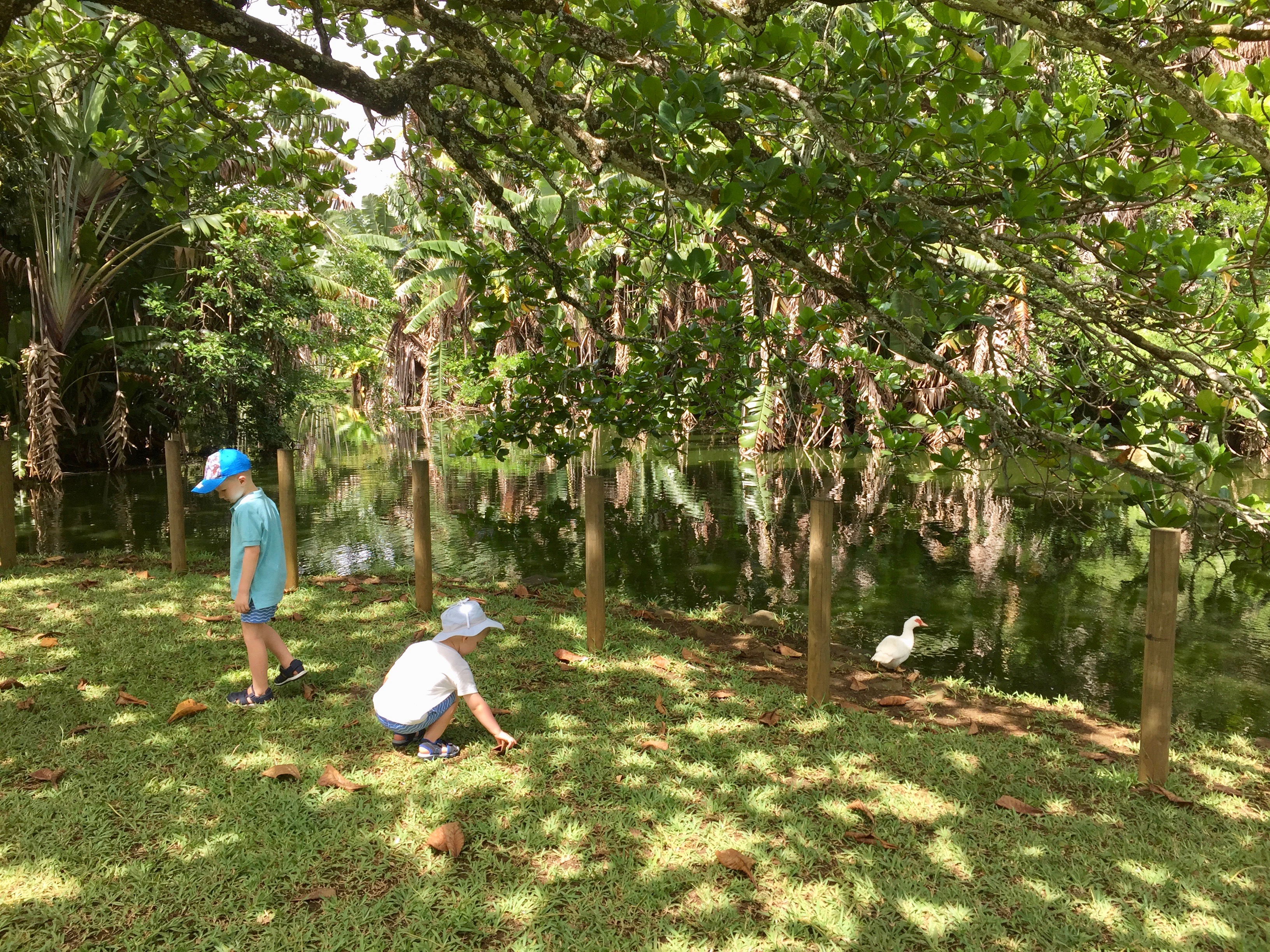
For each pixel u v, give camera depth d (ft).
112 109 44.78
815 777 12.62
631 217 20.85
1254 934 9.12
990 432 12.90
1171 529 12.14
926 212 11.49
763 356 23.40
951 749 13.82
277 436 64.13
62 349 51.34
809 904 9.43
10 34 20.10
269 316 56.39
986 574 28.02
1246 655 20.39
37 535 33.17
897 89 11.01
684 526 35.78
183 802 11.28
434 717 12.76
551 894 9.48
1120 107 12.68
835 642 21.24
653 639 19.60
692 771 12.60
